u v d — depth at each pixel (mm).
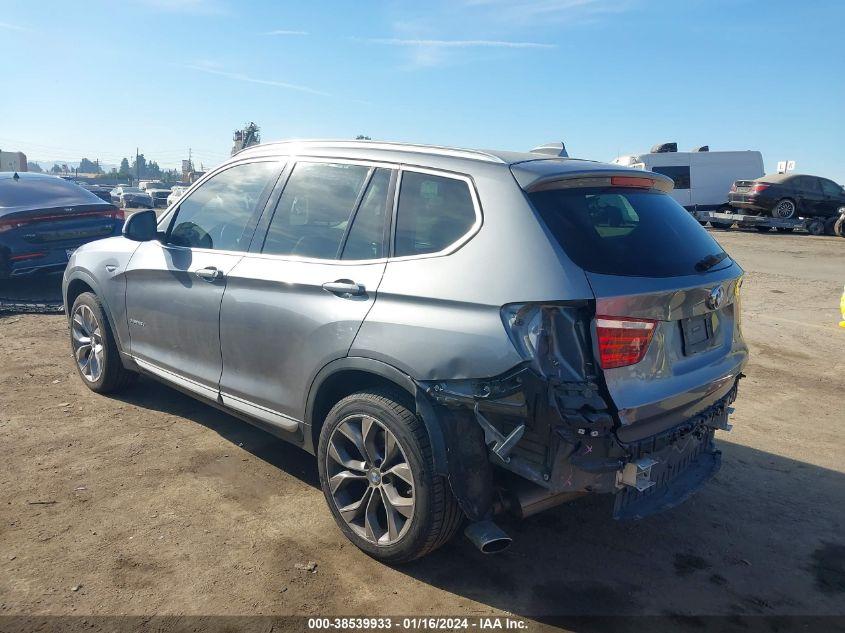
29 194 8742
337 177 3652
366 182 3506
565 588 3121
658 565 3354
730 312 3559
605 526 3717
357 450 3312
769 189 22391
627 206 3166
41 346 6535
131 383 5266
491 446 2764
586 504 3961
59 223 8367
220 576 3045
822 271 13828
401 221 3270
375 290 3164
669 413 2939
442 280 2947
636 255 2906
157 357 4555
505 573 3211
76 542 3250
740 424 5363
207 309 4035
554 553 3420
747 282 12344
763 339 8133
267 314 3633
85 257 5230
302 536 3410
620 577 3234
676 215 3396
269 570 3107
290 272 3576
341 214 3537
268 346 3652
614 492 2734
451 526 3014
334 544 3357
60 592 2877
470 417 2816
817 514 3939
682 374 3025
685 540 3604
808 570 3371
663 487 3148
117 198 44000
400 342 2973
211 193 4387
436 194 3201
